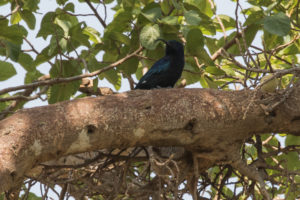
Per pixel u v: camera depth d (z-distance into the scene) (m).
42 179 9.70
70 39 11.34
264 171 10.41
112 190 10.23
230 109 8.56
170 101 8.36
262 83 8.11
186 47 11.43
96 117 7.93
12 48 11.70
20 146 7.18
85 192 10.31
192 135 8.48
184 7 12.09
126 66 12.13
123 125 8.02
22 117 7.54
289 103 8.83
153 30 10.98
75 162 11.59
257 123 8.75
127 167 10.18
